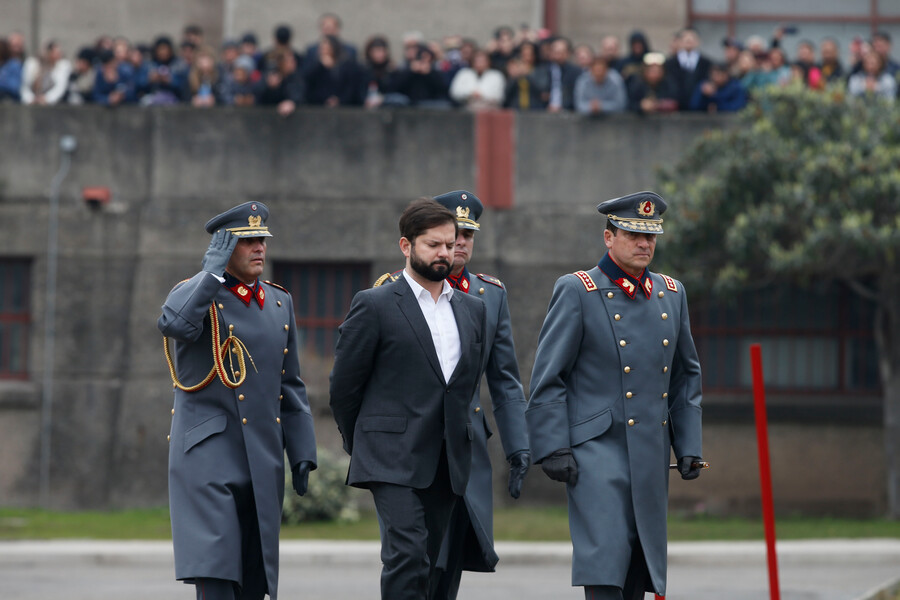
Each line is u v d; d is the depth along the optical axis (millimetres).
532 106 60875
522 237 60344
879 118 54094
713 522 55625
